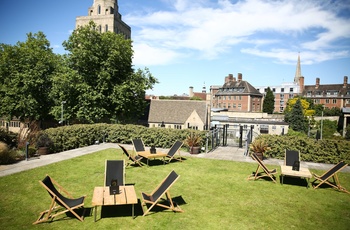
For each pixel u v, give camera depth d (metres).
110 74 29.25
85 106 27.44
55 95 31.39
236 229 6.69
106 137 20.05
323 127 57.56
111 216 7.25
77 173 11.35
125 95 28.64
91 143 18.98
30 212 7.35
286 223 7.11
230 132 22.47
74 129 17.28
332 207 8.30
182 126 41.97
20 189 9.16
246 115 54.47
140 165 12.76
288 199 8.90
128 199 7.14
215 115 53.25
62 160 13.69
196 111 42.88
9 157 12.81
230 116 55.16
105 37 29.12
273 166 13.42
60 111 28.83
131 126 19.52
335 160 14.29
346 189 10.11
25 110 32.53
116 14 62.56
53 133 15.76
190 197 8.87
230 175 11.66
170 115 43.38
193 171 12.17
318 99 86.81
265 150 14.92
